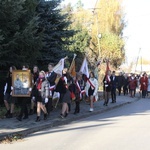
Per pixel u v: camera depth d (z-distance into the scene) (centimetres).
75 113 1594
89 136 1053
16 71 1290
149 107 2045
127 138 1012
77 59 2561
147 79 3027
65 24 1891
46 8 1808
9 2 1343
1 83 1622
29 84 1287
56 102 1697
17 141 995
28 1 1527
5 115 1369
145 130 1155
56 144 939
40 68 1814
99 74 3372
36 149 883
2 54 1448
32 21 1475
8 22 1434
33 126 1188
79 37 2816
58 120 1352
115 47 4088
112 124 1304
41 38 1562
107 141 970
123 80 3083
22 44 1487
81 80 1666
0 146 927
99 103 2183
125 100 2508
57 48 1859
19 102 1539
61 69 1461
